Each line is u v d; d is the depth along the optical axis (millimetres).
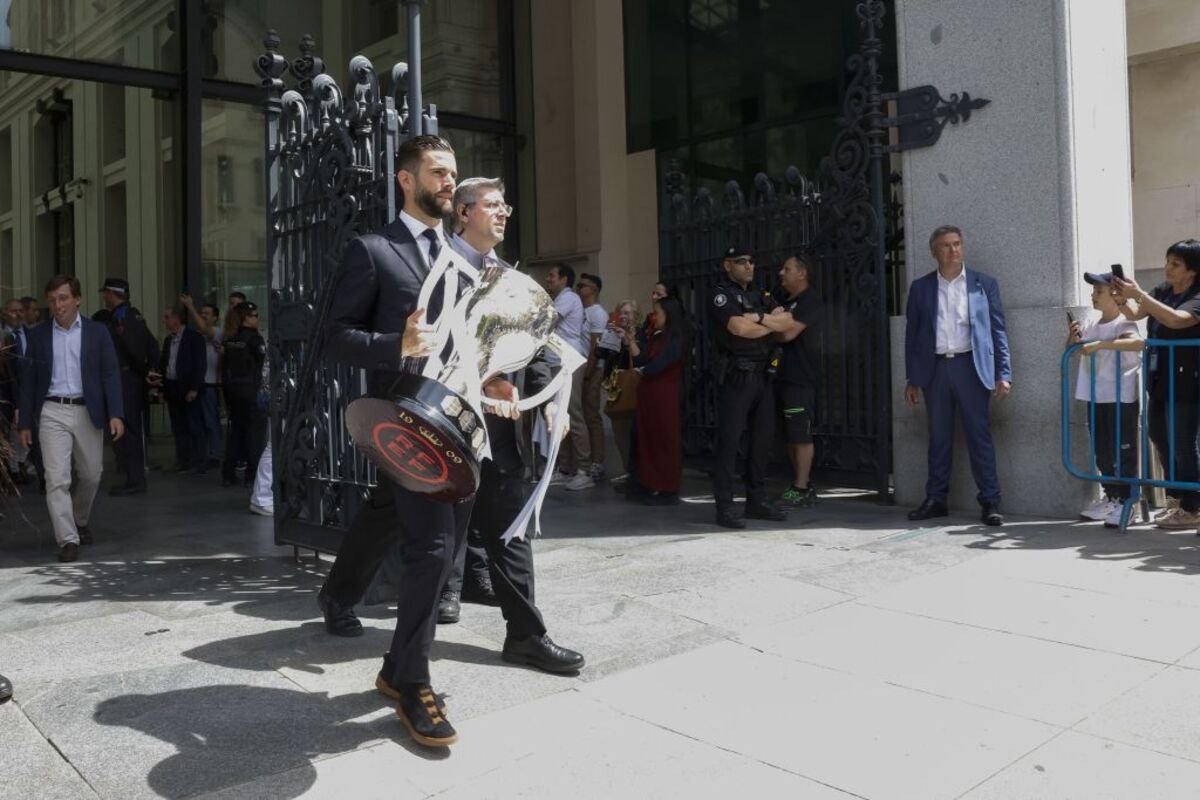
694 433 9242
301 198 5617
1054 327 6730
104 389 6367
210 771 2984
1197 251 6195
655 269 11891
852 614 4527
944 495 6906
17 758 3084
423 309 2959
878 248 7719
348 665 3898
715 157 11297
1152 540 5930
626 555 5789
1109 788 2838
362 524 4047
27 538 6801
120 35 10625
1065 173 6691
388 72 12203
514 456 3916
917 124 7355
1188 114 8781
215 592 5156
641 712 3434
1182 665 3785
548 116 12438
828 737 3213
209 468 10711
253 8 11242
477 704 3508
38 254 11633
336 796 2836
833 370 8133
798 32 10531
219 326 11086
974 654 3963
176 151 10961
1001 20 6938
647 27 11883
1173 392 6125
